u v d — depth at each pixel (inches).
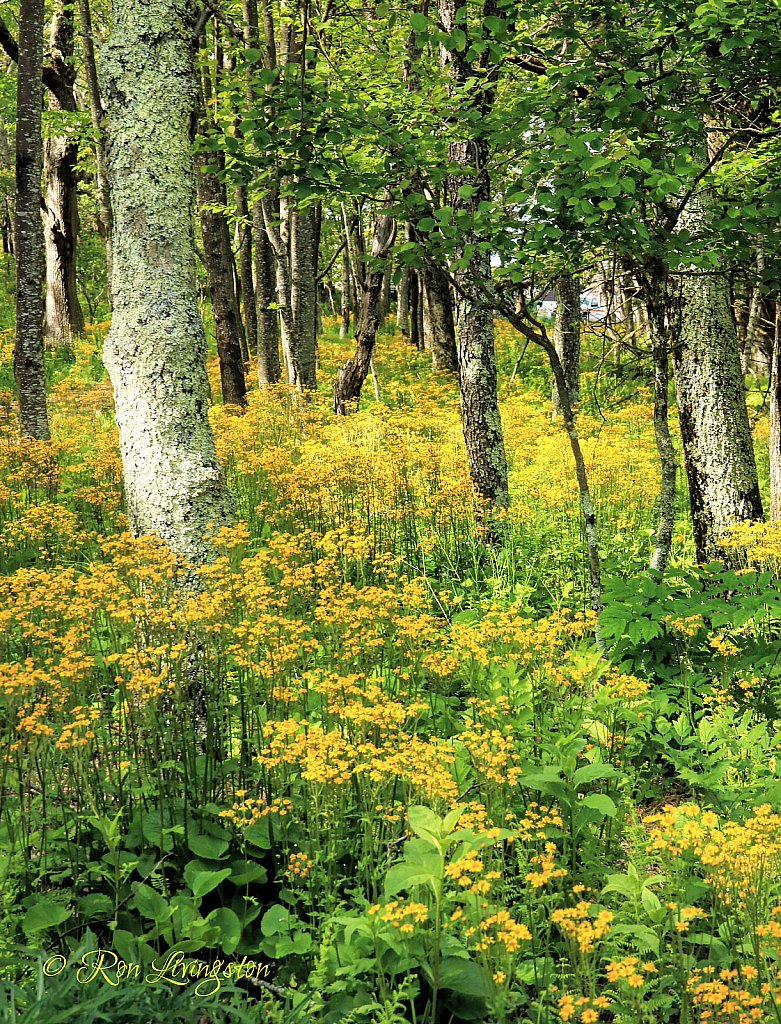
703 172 176.1
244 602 177.9
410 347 806.5
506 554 275.9
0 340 698.8
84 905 118.4
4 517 299.3
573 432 195.3
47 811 127.6
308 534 267.0
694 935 108.9
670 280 234.2
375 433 387.2
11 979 104.6
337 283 1373.0
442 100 192.9
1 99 871.7
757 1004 90.5
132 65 177.9
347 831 131.1
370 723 139.3
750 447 242.5
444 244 168.2
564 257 177.9
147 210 181.0
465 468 311.7
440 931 105.3
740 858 104.1
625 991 100.5
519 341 832.3
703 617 195.3
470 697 179.2
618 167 153.6
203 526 187.8
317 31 376.2
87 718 132.5
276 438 437.7
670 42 171.9
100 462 335.0
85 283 1094.4
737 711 176.6
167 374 184.2
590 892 125.1
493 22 157.6
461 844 105.5
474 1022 104.3
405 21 160.9
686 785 166.2
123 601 157.4
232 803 133.7
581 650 179.2
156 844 127.6
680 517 355.3
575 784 130.8
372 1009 98.3
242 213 517.3
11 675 130.4
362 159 191.3
